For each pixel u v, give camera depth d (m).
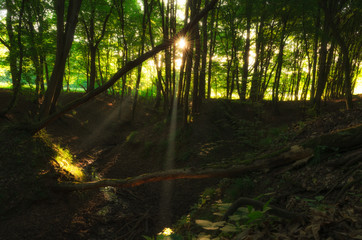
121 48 17.20
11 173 5.93
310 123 7.25
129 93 20.94
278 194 3.94
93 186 6.06
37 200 5.71
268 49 13.88
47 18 14.97
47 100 10.33
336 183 3.20
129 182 5.85
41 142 7.25
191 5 10.59
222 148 9.39
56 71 10.04
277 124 11.47
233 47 14.26
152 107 19.73
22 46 10.42
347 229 1.93
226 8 12.76
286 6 11.78
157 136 11.59
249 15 12.73
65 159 7.82
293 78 17.06
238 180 5.20
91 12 13.89
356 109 6.46
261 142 8.64
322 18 13.02
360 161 3.40
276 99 13.28
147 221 6.02
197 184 7.60
